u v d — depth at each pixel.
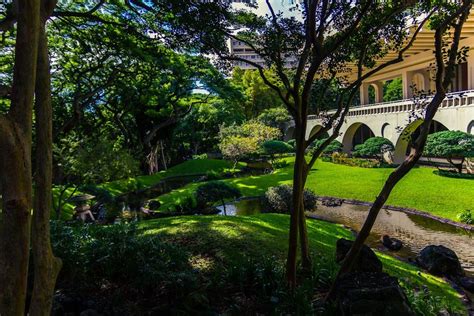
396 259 8.25
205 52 5.49
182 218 8.98
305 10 4.66
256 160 28.31
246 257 6.18
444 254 7.67
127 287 4.61
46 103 2.62
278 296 4.68
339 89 6.18
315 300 4.84
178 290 4.35
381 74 28.66
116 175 12.95
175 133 28.22
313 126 29.86
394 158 21.83
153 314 4.10
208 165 26.00
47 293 2.47
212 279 5.15
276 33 4.95
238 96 19.28
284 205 11.87
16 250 2.08
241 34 5.18
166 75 15.31
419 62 22.77
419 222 11.96
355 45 5.30
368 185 16.83
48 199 2.55
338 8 4.98
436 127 24.48
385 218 12.62
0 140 2.04
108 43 10.52
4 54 11.71
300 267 5.82
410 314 3.79
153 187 20.69
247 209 14.53
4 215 2.09
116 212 14.38
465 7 4.06
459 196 13.41
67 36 11.87
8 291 2.05
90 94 13.76
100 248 4.79
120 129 22.36
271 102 37.25
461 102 16.30
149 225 8.22
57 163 12.46
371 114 23.98
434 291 6.18
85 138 13.19
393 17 5.20
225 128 28.89
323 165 23.08
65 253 4.69
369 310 3.76
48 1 2.79
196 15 4.89
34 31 2.23
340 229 10.40
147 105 21.53
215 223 8.25
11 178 2.08
